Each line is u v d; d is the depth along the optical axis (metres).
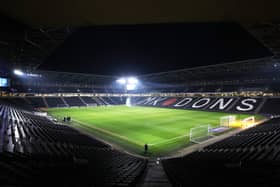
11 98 39.50
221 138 18.16
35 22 13.98
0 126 11.29
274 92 36.78
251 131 16.94
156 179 6.82
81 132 20.83
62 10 11.72
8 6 11.29
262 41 18.36
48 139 10.88
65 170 5.60
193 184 4.96
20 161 5.41
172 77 54.66
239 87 42.75
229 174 5.55
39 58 31.53
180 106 44.75
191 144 16.53
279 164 5.89
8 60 29.69
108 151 12.61
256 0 9.34
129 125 24.73
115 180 5.46
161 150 15.15
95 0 10.43
